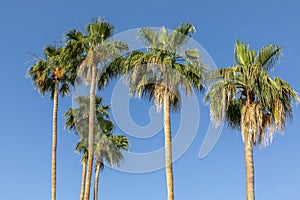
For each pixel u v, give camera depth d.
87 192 29.47
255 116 23.14
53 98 38.56
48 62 37.25
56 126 37.03
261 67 23.95
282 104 23.38
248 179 22.70
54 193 35.97
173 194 24.20
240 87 24.17
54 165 36.38
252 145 23.14
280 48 23.84
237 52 24.30
